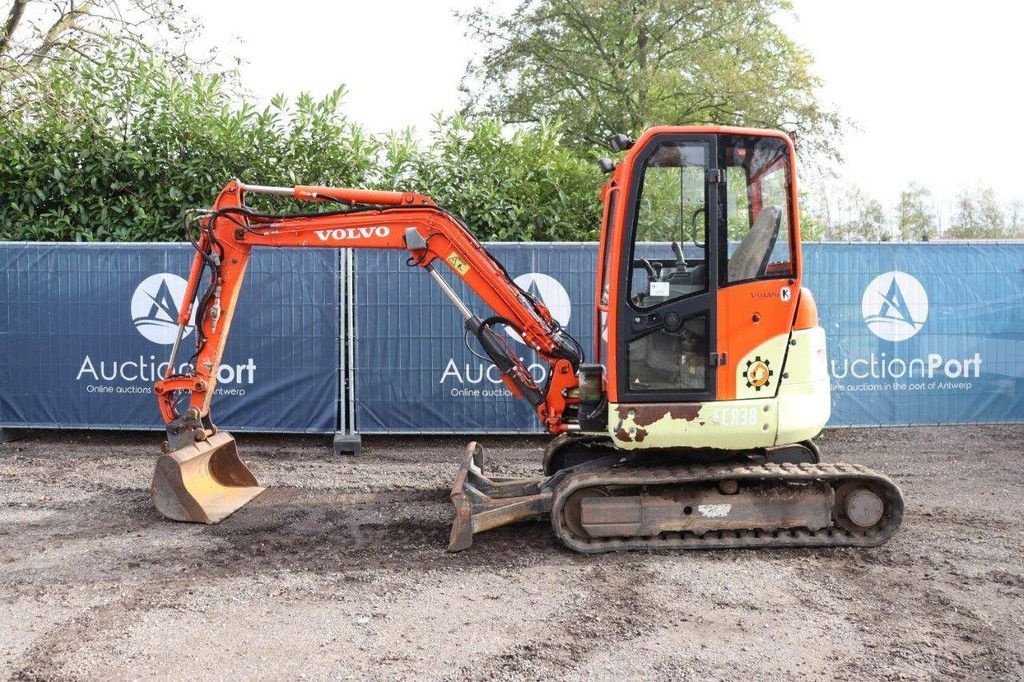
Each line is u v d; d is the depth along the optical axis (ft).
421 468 27.14
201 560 17.92
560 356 20.10
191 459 21.33
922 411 30.96
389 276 29.91
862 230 103.86
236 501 22.47
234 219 21.20
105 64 41.16
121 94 40.09
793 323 18.21
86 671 12.63
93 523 20.71
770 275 17.99
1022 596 15.64
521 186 38.83
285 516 21.43
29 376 30.42
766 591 15.88
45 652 13.30
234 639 13.84
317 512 21.83
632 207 17.98
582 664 12.90
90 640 13.76
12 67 42.75
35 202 37.24
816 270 30.37
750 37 81.20
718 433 17.89
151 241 37.32
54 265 30.22
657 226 18.08
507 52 85.56
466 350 30.01
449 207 37.86
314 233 20.95
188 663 12.94
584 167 40.47
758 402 17.93
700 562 17.52
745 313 17.92
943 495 23.12
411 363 30.01
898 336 30.76
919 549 18.28
